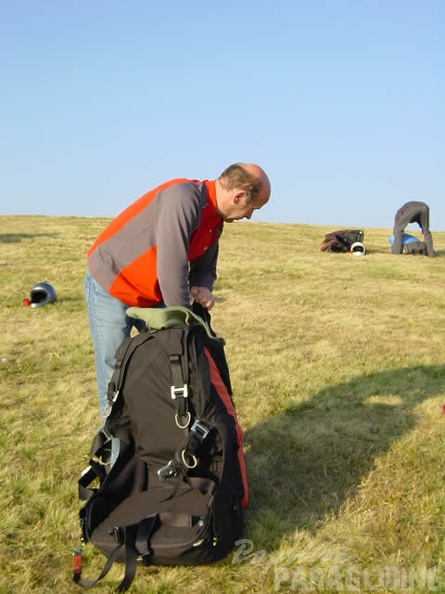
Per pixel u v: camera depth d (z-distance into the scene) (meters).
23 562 3.05
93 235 19.56
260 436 4.60
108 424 3.25
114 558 2.84
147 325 3.36
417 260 15.38
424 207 15.95
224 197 3.40
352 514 3.53
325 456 4.28
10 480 3.81
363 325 8.47
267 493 3.78
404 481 3.93
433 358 6.84
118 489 3.12
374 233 23.19
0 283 11.06
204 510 2.96
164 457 3.18
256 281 12.17
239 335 7.77
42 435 4.52
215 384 3.22
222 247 17.45
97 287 3.60
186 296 3.34
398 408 5.23
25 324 8.18
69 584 2.93
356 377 6.05
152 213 3.40
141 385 3.18
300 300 10.25
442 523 3.47
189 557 2.89
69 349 6.95
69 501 3.65
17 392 5.49
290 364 6.43
